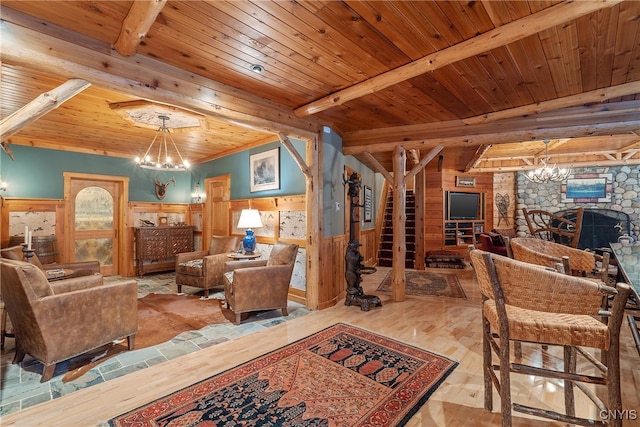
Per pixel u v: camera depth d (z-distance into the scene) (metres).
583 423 1.40
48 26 1.92
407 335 2.92
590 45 2.17
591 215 7.56
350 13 1.86
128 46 2.10
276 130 3.32
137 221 6.16
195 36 2.09
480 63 2.44
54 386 2.08
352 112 3.62
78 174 5.47
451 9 1.83
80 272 3.79
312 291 3.76
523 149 6.73
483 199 8.16
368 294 4.40
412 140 4.09
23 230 4.91
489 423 1.71
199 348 2.67
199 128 4.27
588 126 3.22
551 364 2.34
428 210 7.61
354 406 1.85
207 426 1.68
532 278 1.34
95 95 3.12
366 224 6.59
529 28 1.89
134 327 2.66
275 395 1.97
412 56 2.37
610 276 3.26
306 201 3.80
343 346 2.68
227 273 3.75
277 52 2.31
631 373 2.20
